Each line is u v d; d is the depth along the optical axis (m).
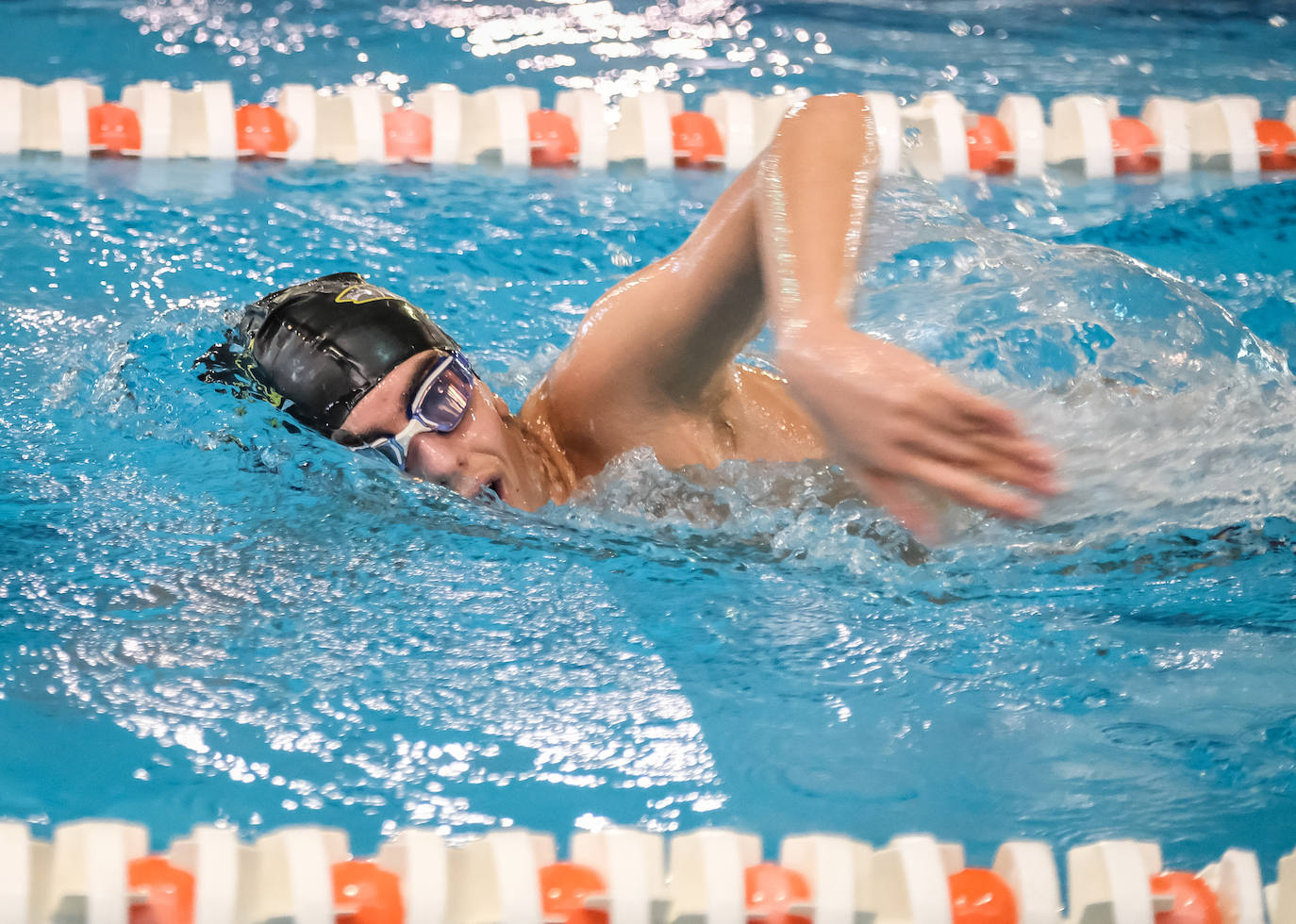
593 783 3.11
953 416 2.33
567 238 6.92
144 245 6.41
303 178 7.46
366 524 4.04
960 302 5.64
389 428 3.87
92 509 4.09
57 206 6.79
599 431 4.11
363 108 7.84
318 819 2.95
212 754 3.13
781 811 3.04
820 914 2.74
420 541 4.00
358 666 3.46
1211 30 11.16
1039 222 7.34
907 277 5.92
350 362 3.90
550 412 4.21
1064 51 10.53
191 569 3.81
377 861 2.76
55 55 9.32
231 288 6.04
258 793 3.02
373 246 6.64
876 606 3.79
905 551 4.00
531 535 4.01
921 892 2.73
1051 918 2.75
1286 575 3.91
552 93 9.20
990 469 2.35
